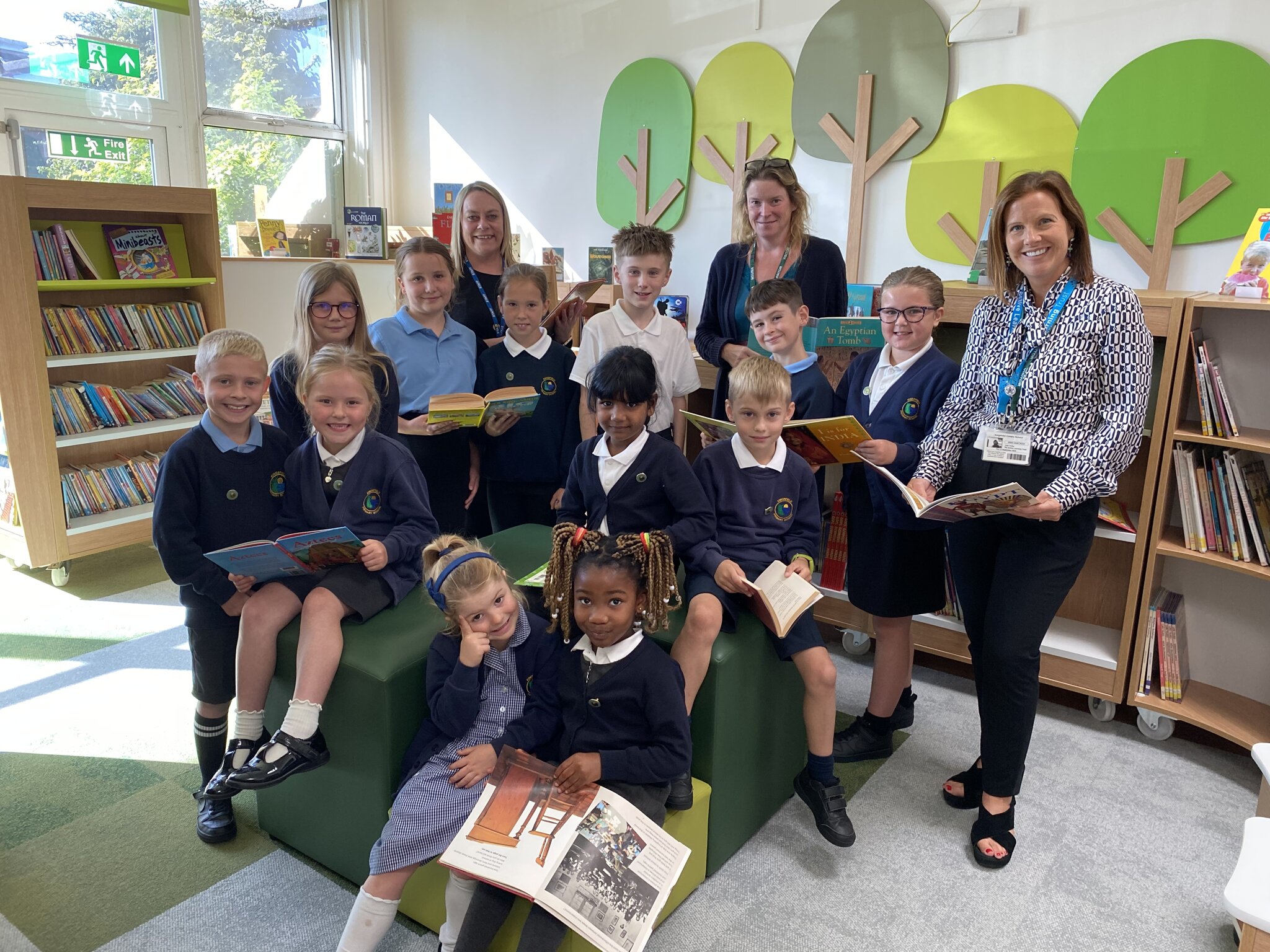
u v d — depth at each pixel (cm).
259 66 563
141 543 410
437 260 270
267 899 193
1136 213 330
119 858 205
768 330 246
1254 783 250
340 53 597
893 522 235
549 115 527
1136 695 272
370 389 210
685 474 212
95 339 379
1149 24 321
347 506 209
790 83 421
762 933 187
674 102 464
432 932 185
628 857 163
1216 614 282
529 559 240
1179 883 207
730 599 202
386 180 617
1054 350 199
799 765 239
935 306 239
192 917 187
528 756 177
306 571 197
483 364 288
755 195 273
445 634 185
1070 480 193
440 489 281
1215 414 253
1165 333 253
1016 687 207
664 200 475
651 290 271
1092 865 213
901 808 234
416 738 186
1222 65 306
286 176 587
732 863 211
